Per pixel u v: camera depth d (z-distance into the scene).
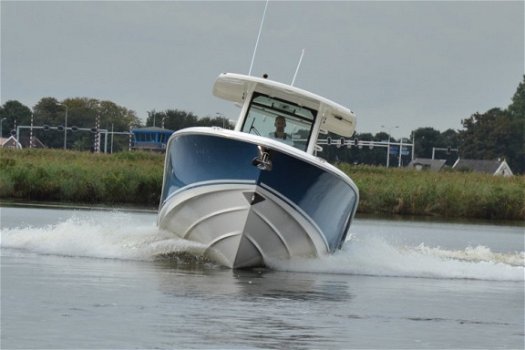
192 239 36.06
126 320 23.73
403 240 54.91
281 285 31.23
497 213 85.94
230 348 21.59
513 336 24.69
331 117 39.22
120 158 101.19
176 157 35.72
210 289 29.22
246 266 35.28
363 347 22.58
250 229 34.00
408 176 96.12
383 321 25.83
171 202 36.28
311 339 23.00
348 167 100.56
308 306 27.39
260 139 32.91
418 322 26.02
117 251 36.25
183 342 21.86
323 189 34.31
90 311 24.61
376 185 85.81
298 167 33.19
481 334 24.81
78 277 29.94
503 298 30.98
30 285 28.03
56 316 23.84
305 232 34.88
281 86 36.38
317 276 34.47
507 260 44.19
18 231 39.22
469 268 37.81
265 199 33.44
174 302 26.45
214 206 34.31
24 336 21.70
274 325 24.20
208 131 33.72
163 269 33.16
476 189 86.38
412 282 34.19
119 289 28.08
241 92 39.91
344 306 27.78
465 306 29.02
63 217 54.44
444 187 85.75
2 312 24.03
